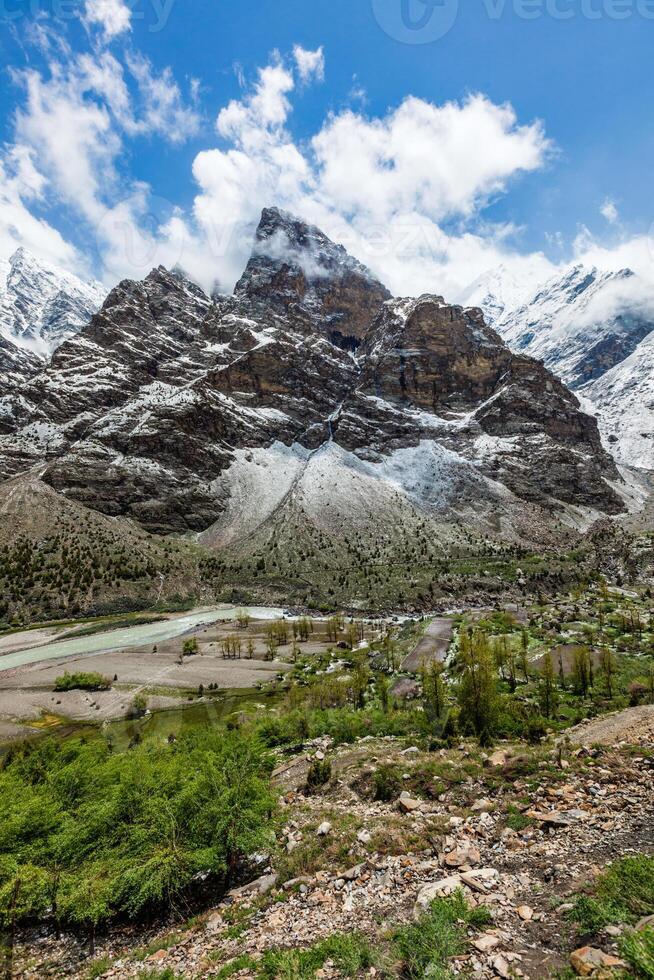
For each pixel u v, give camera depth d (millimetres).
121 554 191500
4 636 135875
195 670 104938
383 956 11203
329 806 25922
